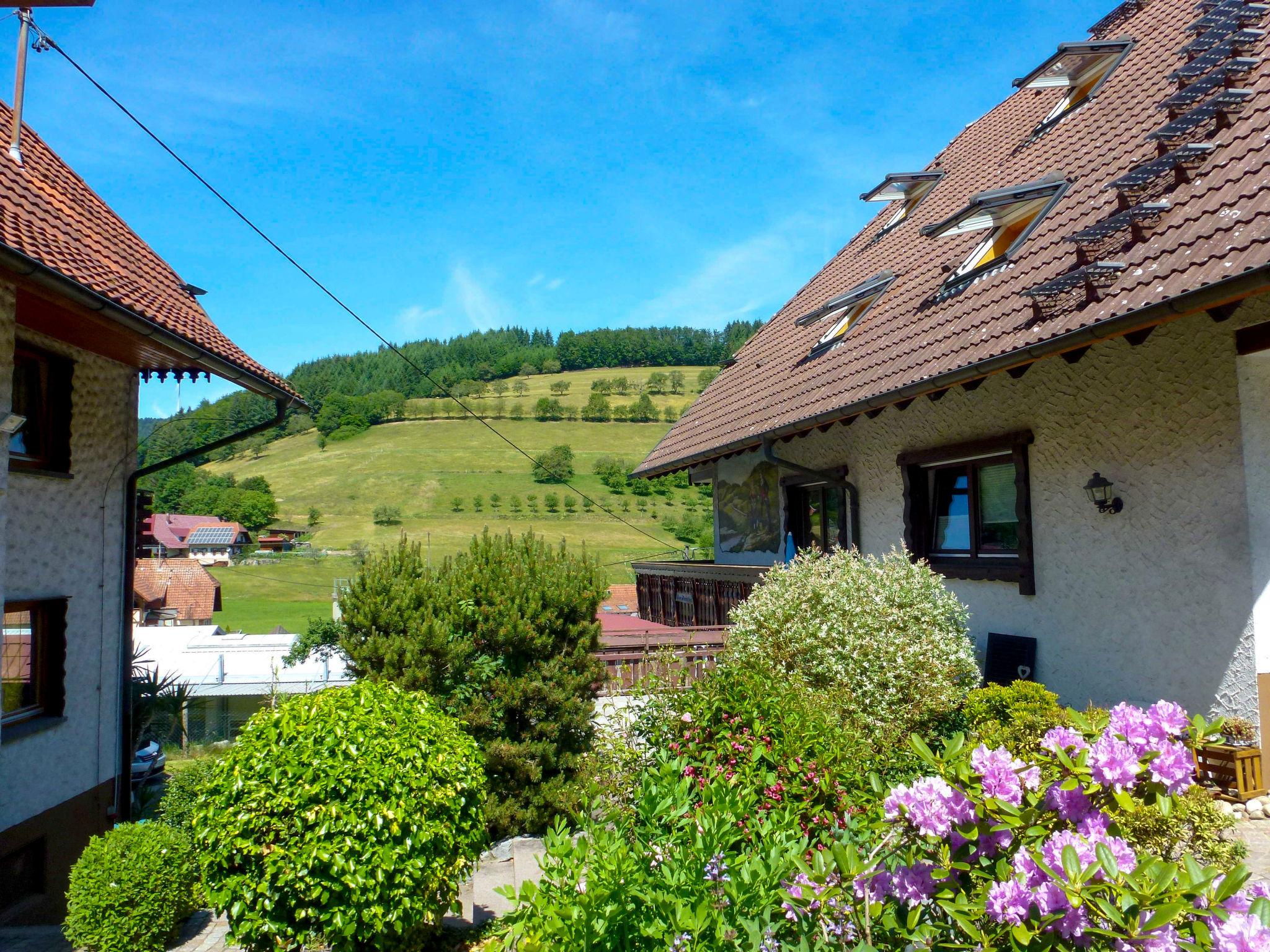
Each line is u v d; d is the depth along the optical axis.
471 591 7.44
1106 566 7.10
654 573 16.80
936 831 2.58
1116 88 9.79
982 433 8.66
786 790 4.51
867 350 10.09
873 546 10.59
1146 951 2.13
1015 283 7.83
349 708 5.29
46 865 8.63
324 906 4.71
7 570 8.27
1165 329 6.54
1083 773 2.58
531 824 7.12
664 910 2.99
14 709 8.52
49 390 9.12
